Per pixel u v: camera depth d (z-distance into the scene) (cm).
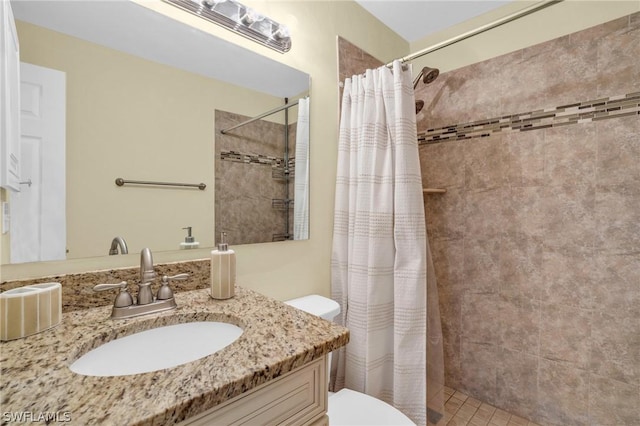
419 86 203
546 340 155
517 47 163
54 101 76
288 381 59
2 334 60
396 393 128
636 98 131
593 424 142
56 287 68
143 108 91
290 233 133
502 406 168
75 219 80
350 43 159
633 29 131
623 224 135
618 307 136
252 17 111
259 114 121
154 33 94
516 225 164
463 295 183
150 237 93
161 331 74
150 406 41
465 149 182
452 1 165
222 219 110
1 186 67
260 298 90
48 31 76
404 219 130
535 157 158
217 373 49
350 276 141
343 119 147
